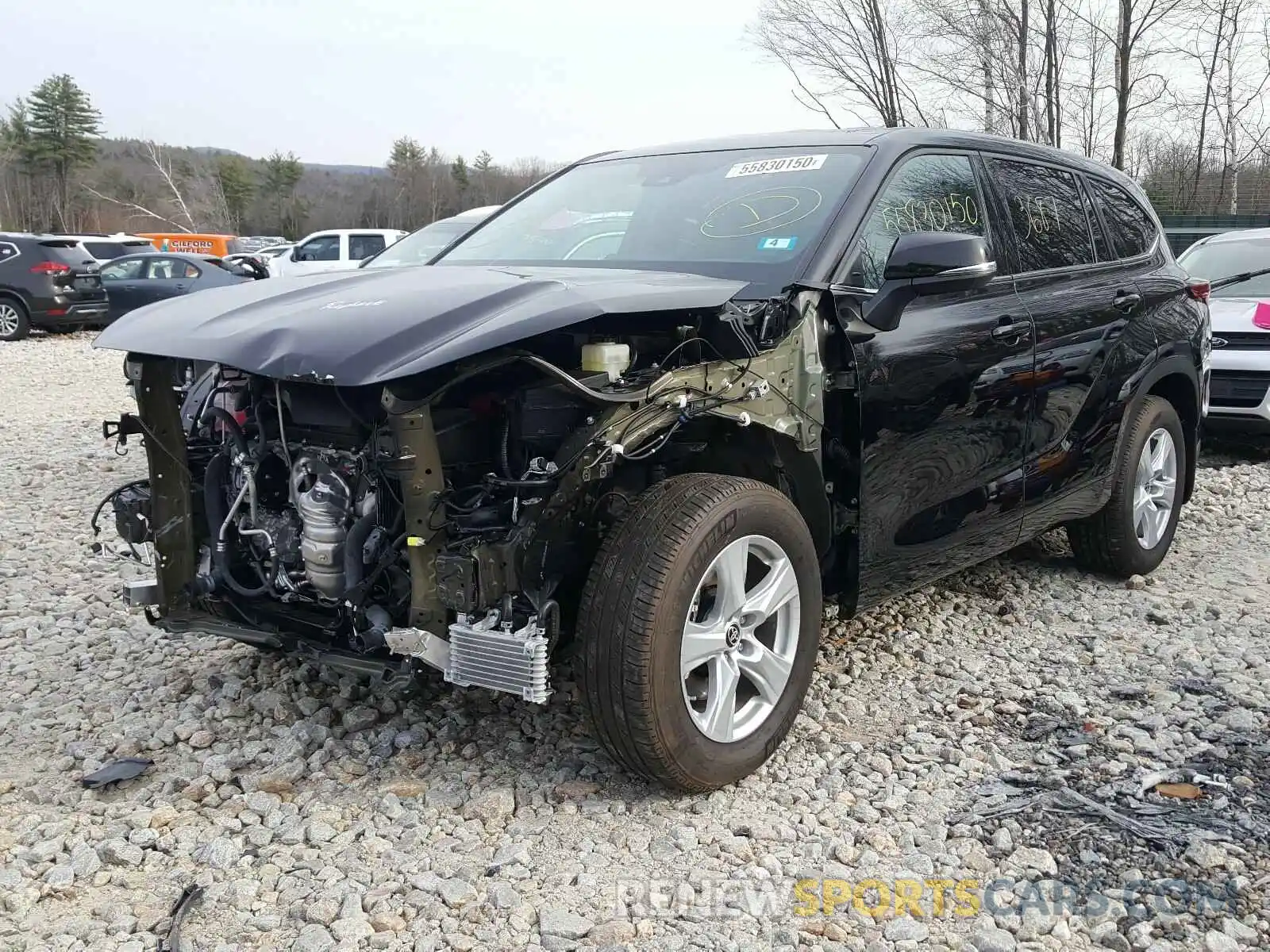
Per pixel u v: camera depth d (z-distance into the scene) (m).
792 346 3.25
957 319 3.85
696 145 4.46
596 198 4.29
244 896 2.64
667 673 2.87
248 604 3.39
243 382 3.32
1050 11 15.08
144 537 3.51
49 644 4.32
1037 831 2.97
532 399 2.84
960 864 2.81
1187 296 5.50
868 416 3.44
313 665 4.00
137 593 3.46
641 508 2.97
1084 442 4.67
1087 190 5.07
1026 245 4.43
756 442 3.31
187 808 3.07
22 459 8.05
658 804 3.08
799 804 3.12
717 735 3.08
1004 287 4.19
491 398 2.94
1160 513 5.36
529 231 4.25
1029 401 4.24
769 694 3.26
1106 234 5.10
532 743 3.45
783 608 3.28
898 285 3.40
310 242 20.80
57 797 3.11
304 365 2.63
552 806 3.08
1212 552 5.86
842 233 3.53
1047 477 4.45
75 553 5.62
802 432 3.30
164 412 3.39
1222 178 17.80
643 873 2.76
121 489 3.62
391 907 2.61
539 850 2.86
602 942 2.49
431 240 10.36
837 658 4.22
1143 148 17.38
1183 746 3.49
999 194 4.35
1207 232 16.53
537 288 2.94
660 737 2.89
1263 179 17.45
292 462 3.14
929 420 3.70
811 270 3.39
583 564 3.04
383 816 3.01
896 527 3.69
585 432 2.81
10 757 3.38
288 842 2.89
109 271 20.11
